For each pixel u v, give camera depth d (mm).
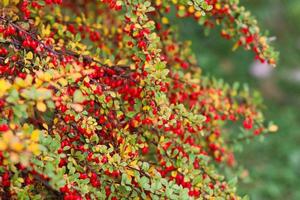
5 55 3889
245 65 11469
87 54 4074
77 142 3889
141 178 3682
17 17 3934
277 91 11297
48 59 3689
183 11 4426
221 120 4672
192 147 4191
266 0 12086
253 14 11820
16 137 2945
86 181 3613
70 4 5094
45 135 3570
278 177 9273
